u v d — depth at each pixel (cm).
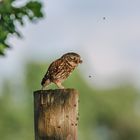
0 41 1144
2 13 1115
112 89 7419
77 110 1045
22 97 6312
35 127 1055
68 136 1038
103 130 7219
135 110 7512
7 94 6288
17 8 1125
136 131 7462
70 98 1038
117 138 7375
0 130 6234
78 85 6569
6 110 6228
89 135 6819
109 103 7325
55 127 1039
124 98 7488
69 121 1038
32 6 1128
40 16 1134
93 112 6925
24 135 6219
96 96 7050
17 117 6241
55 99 1039
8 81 6291
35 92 1051
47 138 1042
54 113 1039
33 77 6294
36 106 1051
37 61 6350
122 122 7400
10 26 1135
